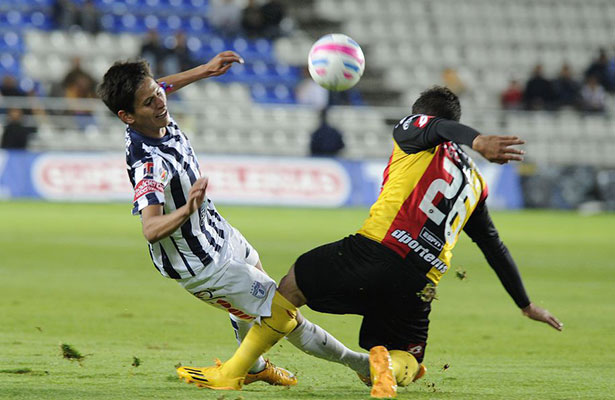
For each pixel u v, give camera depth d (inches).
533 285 1533.0
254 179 3154.5
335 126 3612.2
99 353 852.0
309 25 4306.1
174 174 652.1
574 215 3238.2
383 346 662.5
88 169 3068.4
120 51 3806.6
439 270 663.1
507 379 765.3
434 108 678.5
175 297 1293.1
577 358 898.7
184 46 3366.1
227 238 692.7
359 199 3225.9
